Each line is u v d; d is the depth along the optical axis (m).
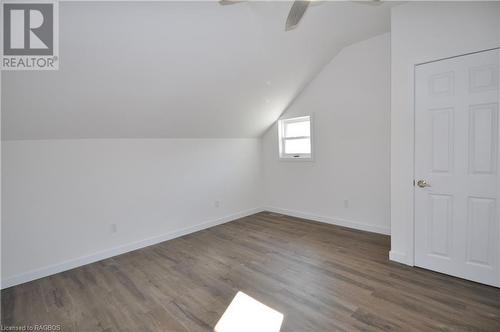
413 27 2.35
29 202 2.51
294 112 4.24
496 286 2.07
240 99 3.52
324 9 2.57
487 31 2.01
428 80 2.31
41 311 1.99
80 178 2.81
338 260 2.69
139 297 2.14
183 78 2.72
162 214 3.49
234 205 4.43
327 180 3.95
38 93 2.14
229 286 2.27
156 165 3.42
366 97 3.44
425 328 1.66
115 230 3.07
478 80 2.07
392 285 2.17
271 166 4.76
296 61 3.37
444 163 2.27
